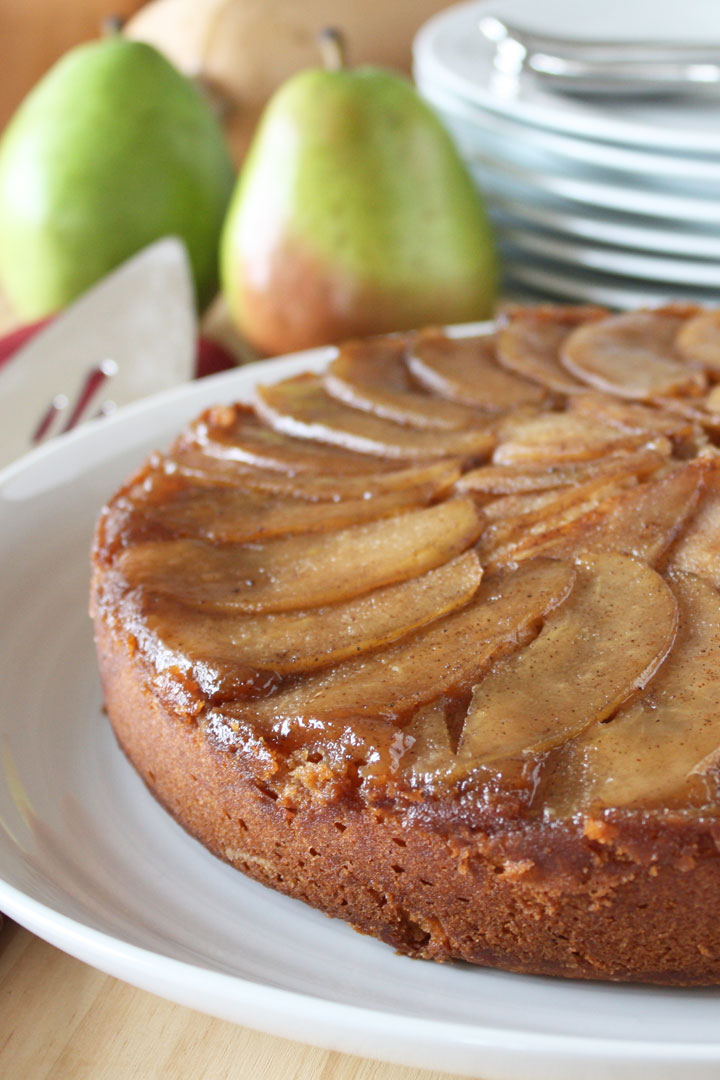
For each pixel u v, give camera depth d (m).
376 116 0.78
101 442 0.73
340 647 0.62
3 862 0.61
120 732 0.65
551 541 0.64
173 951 0.61
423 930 0.61
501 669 0.61
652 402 0.68
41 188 0.82
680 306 0.73
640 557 0.64
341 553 0.64
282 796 0.61
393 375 0.71
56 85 0.83
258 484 0.67
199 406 0.74
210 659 0.62
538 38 0.83
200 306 0.86
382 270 0.78
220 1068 0.60
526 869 0.59
